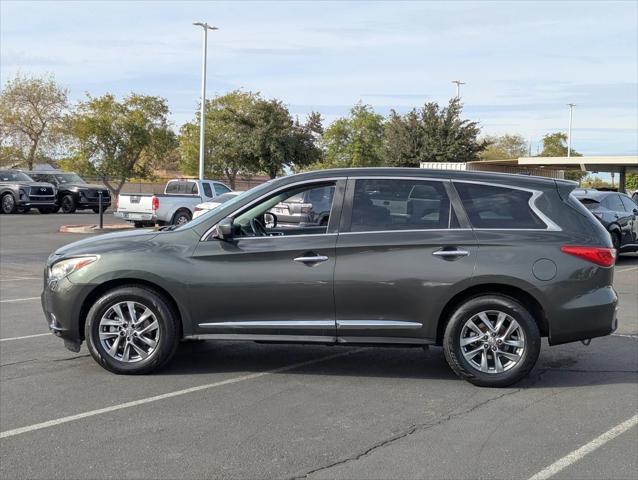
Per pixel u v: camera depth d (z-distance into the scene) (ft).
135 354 20.85
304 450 15.26
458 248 19.65
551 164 103.81
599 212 52.80
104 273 20.25
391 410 17.98
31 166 154.51
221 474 14.03
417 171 20.61
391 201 20.36
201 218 21.07
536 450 15.37
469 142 144.25
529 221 20.02
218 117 143.84
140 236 21.01
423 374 21.44
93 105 138.51
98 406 18.08
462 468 14.38
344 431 16.44
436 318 19.72
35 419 17.08
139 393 19.19
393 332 19.89
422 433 16.35
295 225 21.65
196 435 16.10
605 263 19.86
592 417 17.60
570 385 20.42
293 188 20.79
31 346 24.47
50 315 20.99
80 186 106.73
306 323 20.04
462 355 19.86
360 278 19.71
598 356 23.94
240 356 23.39
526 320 19.54
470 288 19.83
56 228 79.15
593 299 19.66
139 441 15.72
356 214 20.26
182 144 163.43
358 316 19.93
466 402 18.70
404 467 14.40
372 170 20.75
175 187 78.02
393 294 19.70
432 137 144.46
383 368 22.08
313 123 132.87
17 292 36.99
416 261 19.66
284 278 19.93
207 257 20.18
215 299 20.16
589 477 13.98
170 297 20.59
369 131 176.86
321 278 19.84
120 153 141.28
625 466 14.52
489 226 19.93
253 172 141.18
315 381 20.56
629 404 18.67
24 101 153.07
